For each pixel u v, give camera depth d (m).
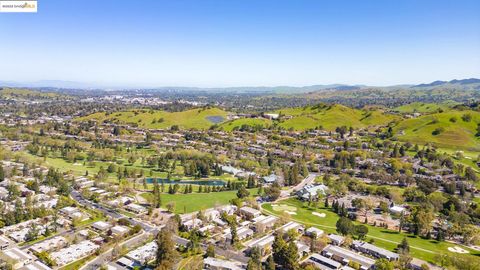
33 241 170.38
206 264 150.50
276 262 155.25
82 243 168.50
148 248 163.50
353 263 156.75
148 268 148.00
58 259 151.88
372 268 155.38
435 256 161.50
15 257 150.38
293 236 177.38
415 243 185.50
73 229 186.88
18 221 190.12
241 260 158.50
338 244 178.62
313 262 158.75
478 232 190.00
